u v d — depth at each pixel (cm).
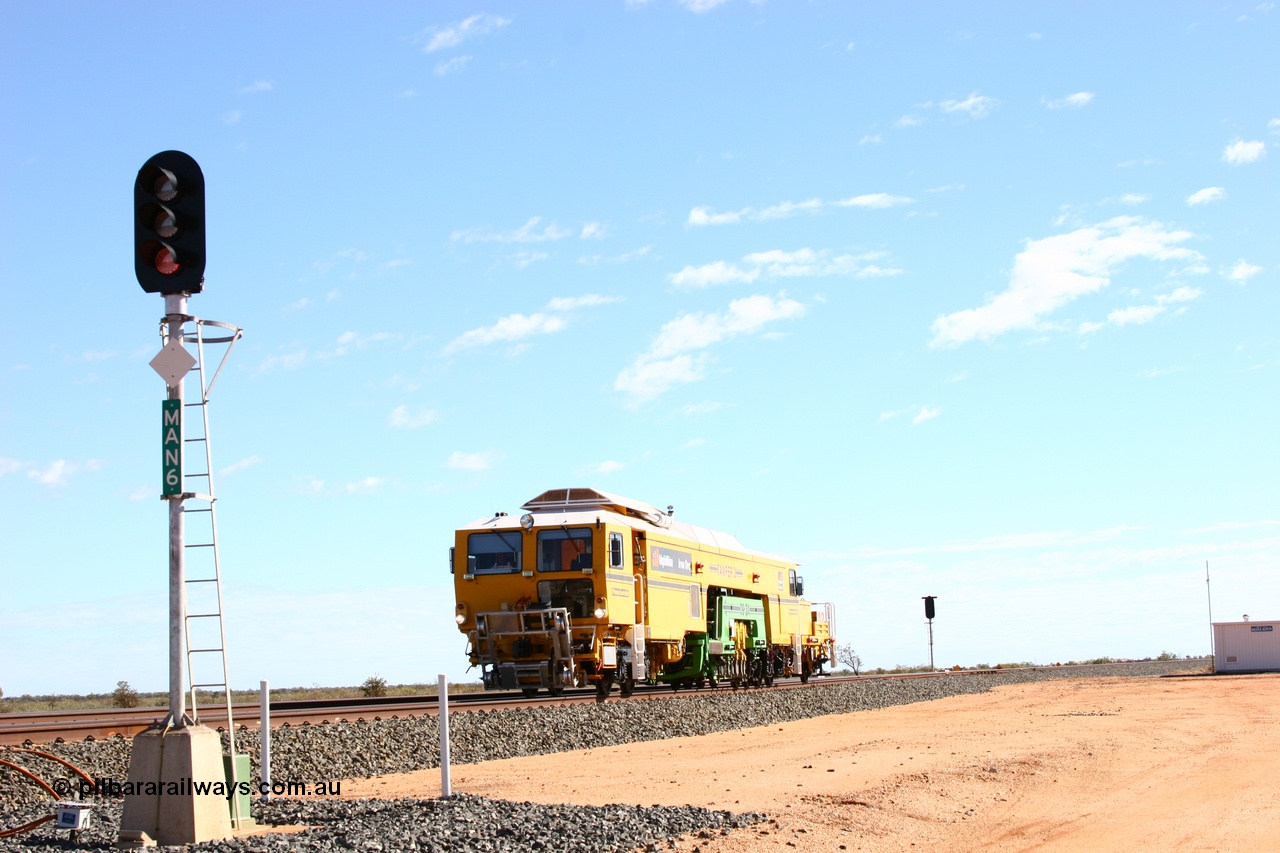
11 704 4453
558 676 2812
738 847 1103
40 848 1072
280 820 1240
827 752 1914
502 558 2928
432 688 5128
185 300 1147
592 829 1132
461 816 1184
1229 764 1739
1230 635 5538
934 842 1170
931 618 6575
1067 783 1548
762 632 4000
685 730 2359
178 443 1127
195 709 1143
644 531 3114
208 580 1144
